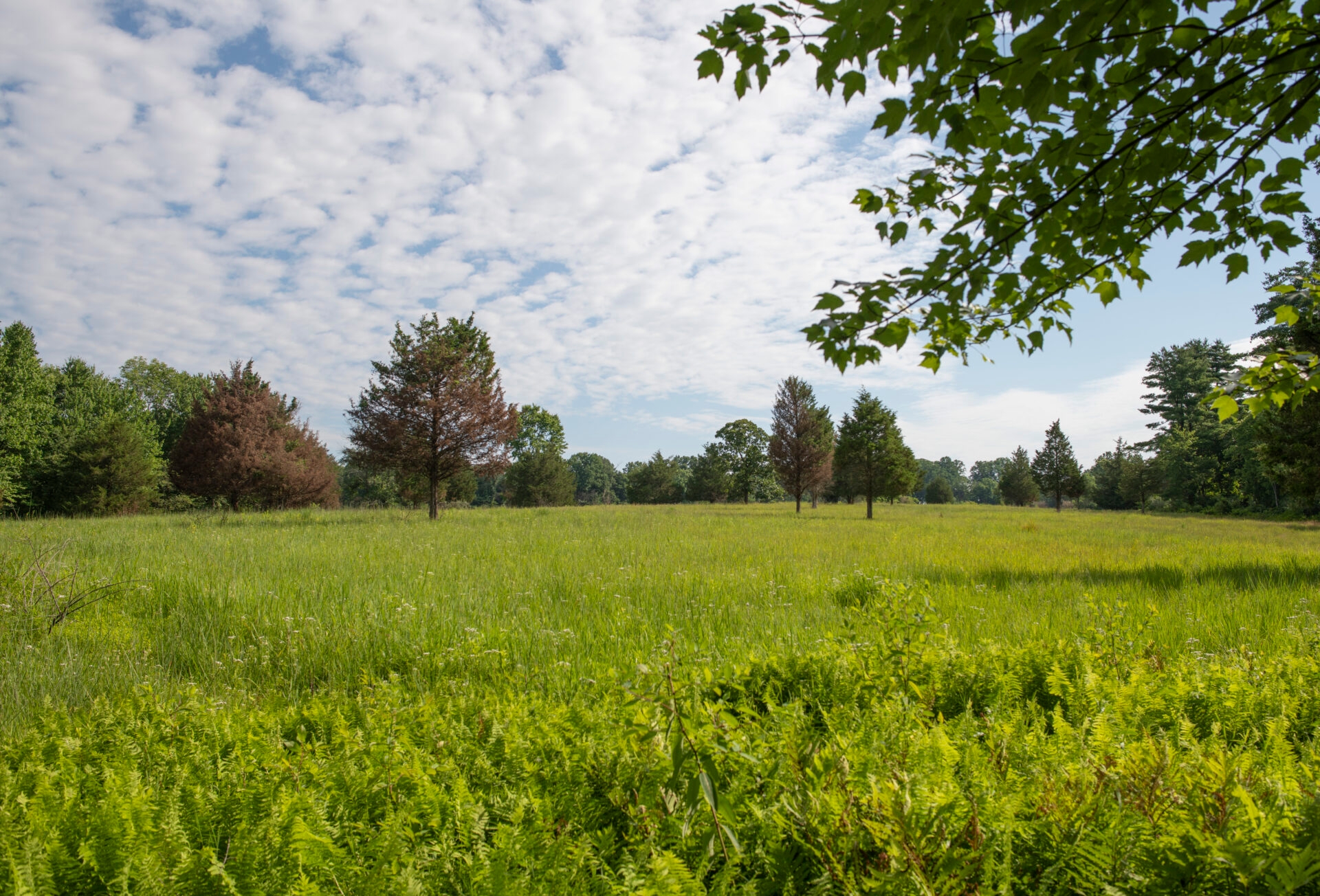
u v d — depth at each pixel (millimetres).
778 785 2295
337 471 54188
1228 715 3184
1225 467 50531
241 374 33531
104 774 2615
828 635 4625
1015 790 2215
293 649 5016
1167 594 7418
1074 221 3307
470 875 1883
